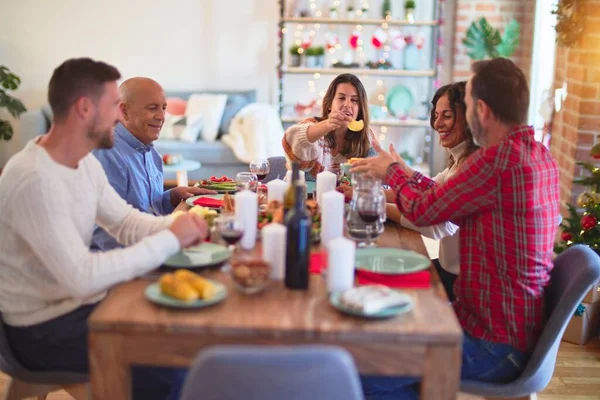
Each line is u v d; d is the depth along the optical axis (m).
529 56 6.51
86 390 2.28
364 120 3.42
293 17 6.80
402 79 7.20
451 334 1.74
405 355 1.76
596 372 3.38
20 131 6.35
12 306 2.18
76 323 2.18
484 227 2.19
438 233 2.60
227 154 6.36
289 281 2.00
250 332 1.75
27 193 2.04
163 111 3.09
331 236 2.30
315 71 6.81
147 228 2.43
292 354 1.47
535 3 6.30
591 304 3.66
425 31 7.10
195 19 7.02
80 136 2.17
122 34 7.01
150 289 1.94
